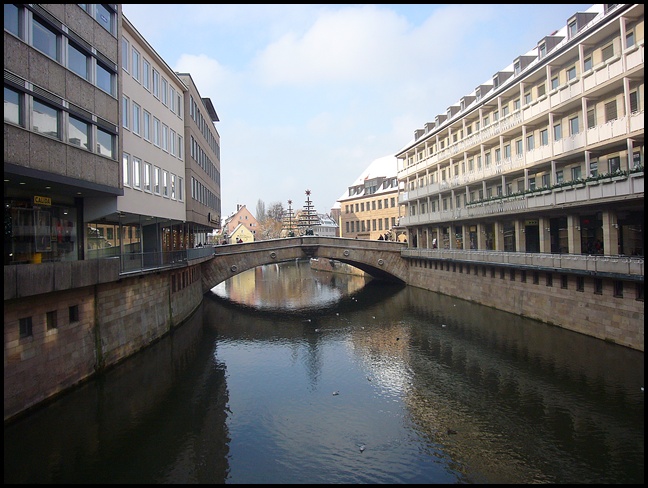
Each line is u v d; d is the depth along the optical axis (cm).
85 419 1390
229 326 2870
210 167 4359
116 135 1914
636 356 1708
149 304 2116
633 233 2319
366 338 2455
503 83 3531
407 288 4450
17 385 1172
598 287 1991
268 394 1631
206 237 5972
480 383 1658
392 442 1252
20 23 1331
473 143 3691
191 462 1144
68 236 1811
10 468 1103
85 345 1516
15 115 1315
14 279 1106
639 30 2109
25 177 1384
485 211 3288
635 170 1914
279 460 1161
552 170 2653
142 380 1748
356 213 8075
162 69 2625
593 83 2259
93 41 1725
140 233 2583
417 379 1745
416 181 5284
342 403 1539
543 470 1082
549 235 2772
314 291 4662
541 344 2031
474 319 2719
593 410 1364
